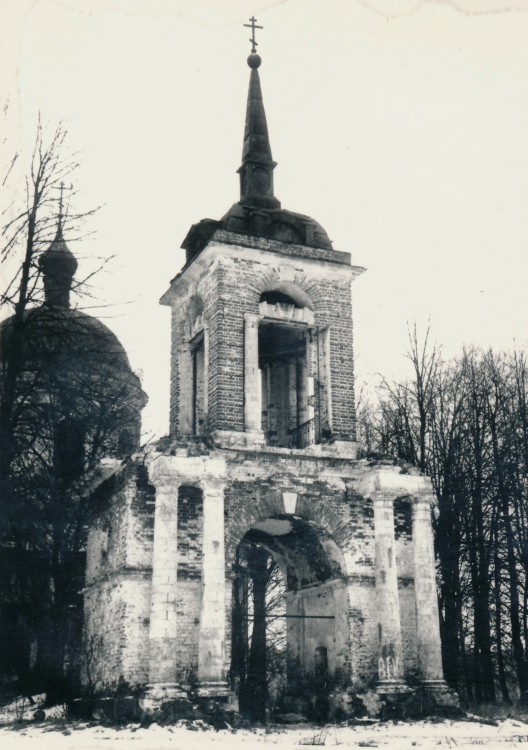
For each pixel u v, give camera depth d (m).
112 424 32.34
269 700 28.91
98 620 24.97
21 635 29.09
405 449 37.25
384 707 23.20
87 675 24.78
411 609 25.50
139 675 22.45
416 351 38.41
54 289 21.17
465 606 34.69
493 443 35.31
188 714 21.11
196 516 24.17
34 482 27.08
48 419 23.45
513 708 28.41
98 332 26.45
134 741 18.97
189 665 22.77
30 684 28.66
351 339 27.33
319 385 26.92
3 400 20.81
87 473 27.28
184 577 23.45
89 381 24.34
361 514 25.66
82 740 19.42
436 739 20.00
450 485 35.28
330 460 25.52
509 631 35.97
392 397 39.06
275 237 27.34
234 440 24.88
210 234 27.75
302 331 28.47
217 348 25.62
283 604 44.03
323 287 27.38
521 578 34.56
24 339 20.77
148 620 22.92
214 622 22.39
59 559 29.86
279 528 27.08
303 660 26.86
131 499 23.73
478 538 33.94
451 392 37.88
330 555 25.70
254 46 29.62
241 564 35.88
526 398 36.72
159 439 24.28
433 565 25.28
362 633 24.61
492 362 38.09
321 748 18.22
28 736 20.67
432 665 24.36
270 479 24.89
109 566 24.75
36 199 20.56
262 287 26.67
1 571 28.27
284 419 28.53
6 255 20.17
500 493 34.38
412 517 25.80
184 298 28.66
